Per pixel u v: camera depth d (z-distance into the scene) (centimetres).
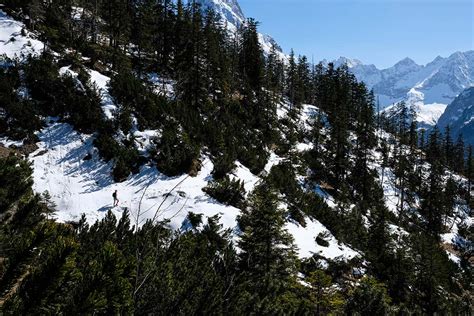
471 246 5138
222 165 3041
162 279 573
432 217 5488
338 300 1527
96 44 4994
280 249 1861
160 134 3148
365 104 7588
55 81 3322
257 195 1992
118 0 5106
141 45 5153
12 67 3309
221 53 6006
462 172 8975
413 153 7519
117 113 3234
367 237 3525
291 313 911
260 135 4619
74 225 2162
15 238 274
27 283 193
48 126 3055
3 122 2872
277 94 7175
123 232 877
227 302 670
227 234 2014
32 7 4359
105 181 2702
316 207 3431
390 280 2720
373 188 5512
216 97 5138
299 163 4625
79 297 208
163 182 2728
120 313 264
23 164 364
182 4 6331
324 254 2581
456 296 3300
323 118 7512
